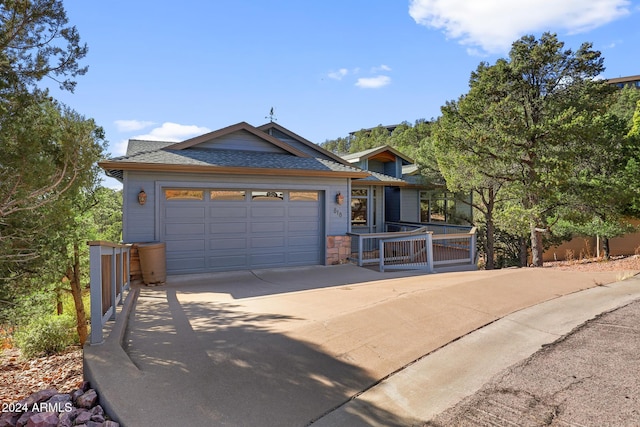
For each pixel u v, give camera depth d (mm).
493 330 4422
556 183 10961
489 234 15719
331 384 3102
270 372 3238
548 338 4168
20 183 4512
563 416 2557
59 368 6363
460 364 3529
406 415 2686
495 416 2605
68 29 5367
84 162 5371
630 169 12227
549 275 7273
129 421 2463
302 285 7719
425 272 9422
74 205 8266
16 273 6109
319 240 10672
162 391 2836
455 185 13938
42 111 5543
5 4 4805
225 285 7840
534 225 12297
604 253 15195
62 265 7332
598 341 3967
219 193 9422
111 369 3090
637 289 6316
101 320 3658
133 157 8820
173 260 8977
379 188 15484
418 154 16781
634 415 2523
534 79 12047
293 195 10320
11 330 8336
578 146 10797
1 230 5301
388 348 3830
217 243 9422
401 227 15633
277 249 10133
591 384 3004
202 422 2490
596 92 11680
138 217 8547
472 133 11703
